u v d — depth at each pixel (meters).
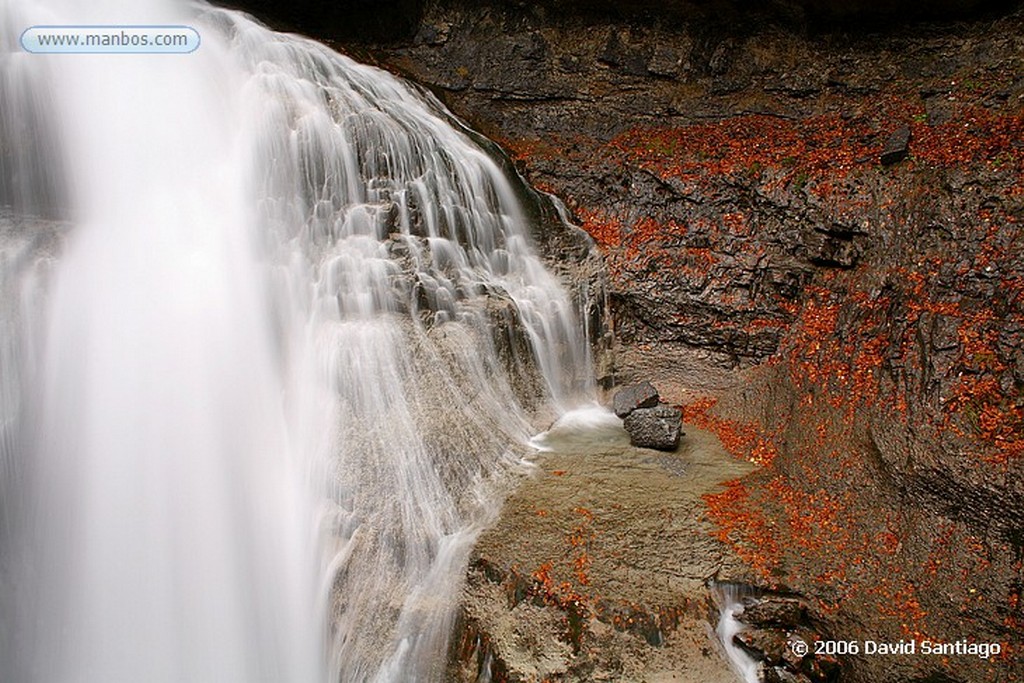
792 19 12.70
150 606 7.36
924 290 9.01
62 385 7.39
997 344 8.07
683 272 10.67
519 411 9.18
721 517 7.41
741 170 11.35
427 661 6.77
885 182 10.35
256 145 9.40
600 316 10.64
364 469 7.60
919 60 11.91
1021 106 10.34
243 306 8.44
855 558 7.01
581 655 6.28
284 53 11.06
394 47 13.70
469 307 9.30
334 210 9.43
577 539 7.09
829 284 9.96
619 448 8.75
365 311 8.66
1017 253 8.59
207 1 12.75
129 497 7.45
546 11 13.46
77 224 8.56
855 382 8.85
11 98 8.48
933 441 7.69
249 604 7.52
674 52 13.18
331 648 7.11
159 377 7.79
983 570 6.68
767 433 8.91
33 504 7.16
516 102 13.34
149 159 9.37
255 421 8.14
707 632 6.51
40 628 7.16
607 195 11.81
